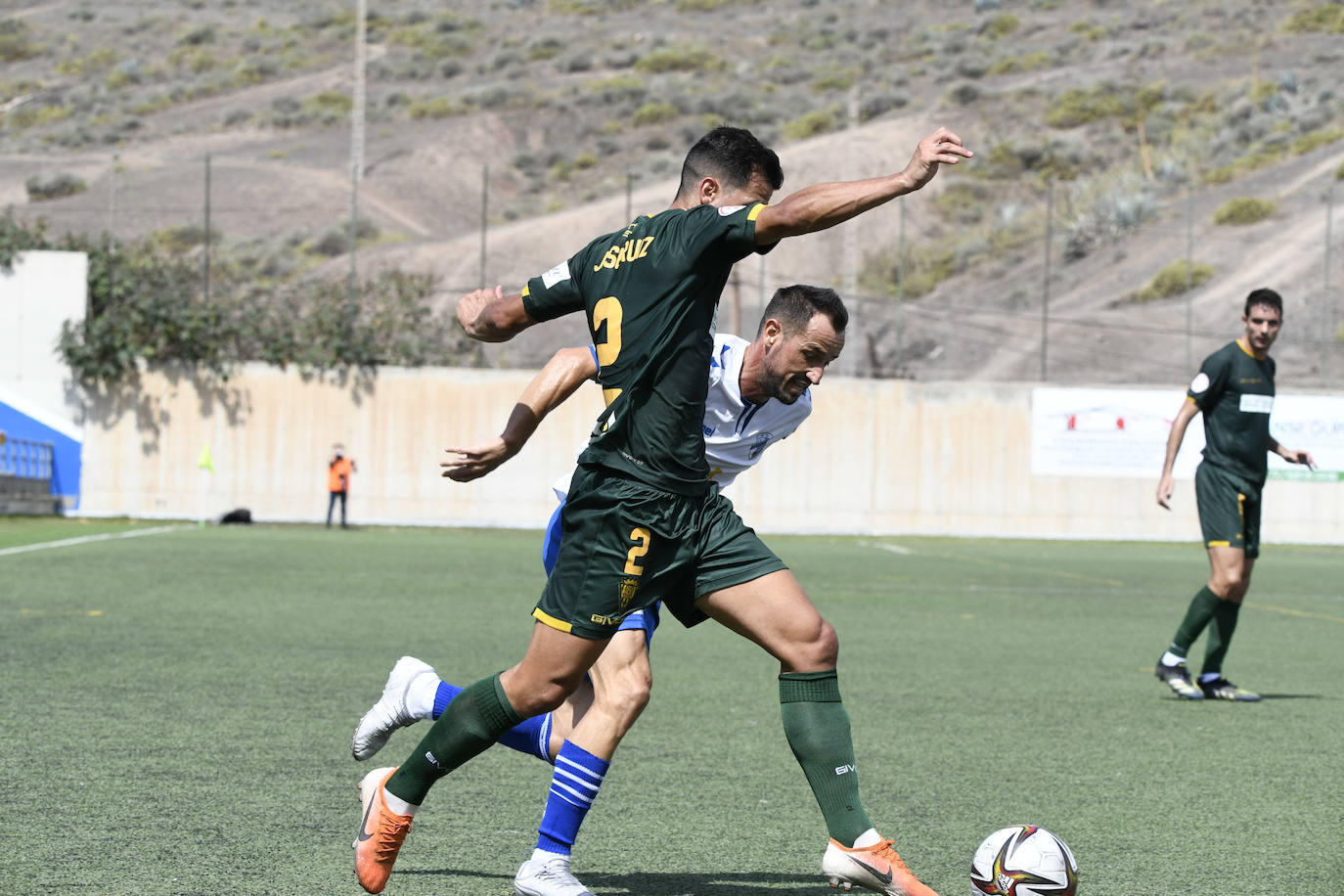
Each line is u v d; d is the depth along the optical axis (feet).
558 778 29.66
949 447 247.09
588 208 422.41
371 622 89.30
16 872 31.37
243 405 240.53
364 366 241.96
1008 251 397.60
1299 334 318.65
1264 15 612.70
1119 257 376.89
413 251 394.52
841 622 98.63
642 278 28.43
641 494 28.25
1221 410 64.64
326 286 253.44
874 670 73.26
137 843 34.19
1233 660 82.33
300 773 43.06
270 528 219.61
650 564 28.78
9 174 529.45
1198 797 42.96
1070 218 409.28
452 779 43.32
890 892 28.86
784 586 29.68
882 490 247.09
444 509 242.58
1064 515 246.06
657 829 37.52
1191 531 244.22
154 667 65.98
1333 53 553.23
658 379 28.22
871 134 504.84
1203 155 466.70
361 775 42.96
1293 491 246.27
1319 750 51.55
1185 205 406.82
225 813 37.63
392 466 242.37
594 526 28.43
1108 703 62.90
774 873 33.35
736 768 45.93
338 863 32.83
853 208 26.08
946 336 340.39
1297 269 346.74
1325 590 142.00
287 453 240.94
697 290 28.14
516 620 92.27
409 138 577.02
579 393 243.40
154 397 239.09
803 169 474.90
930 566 164.86
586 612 28.37
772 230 26.94
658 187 473.26
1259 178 421.59
